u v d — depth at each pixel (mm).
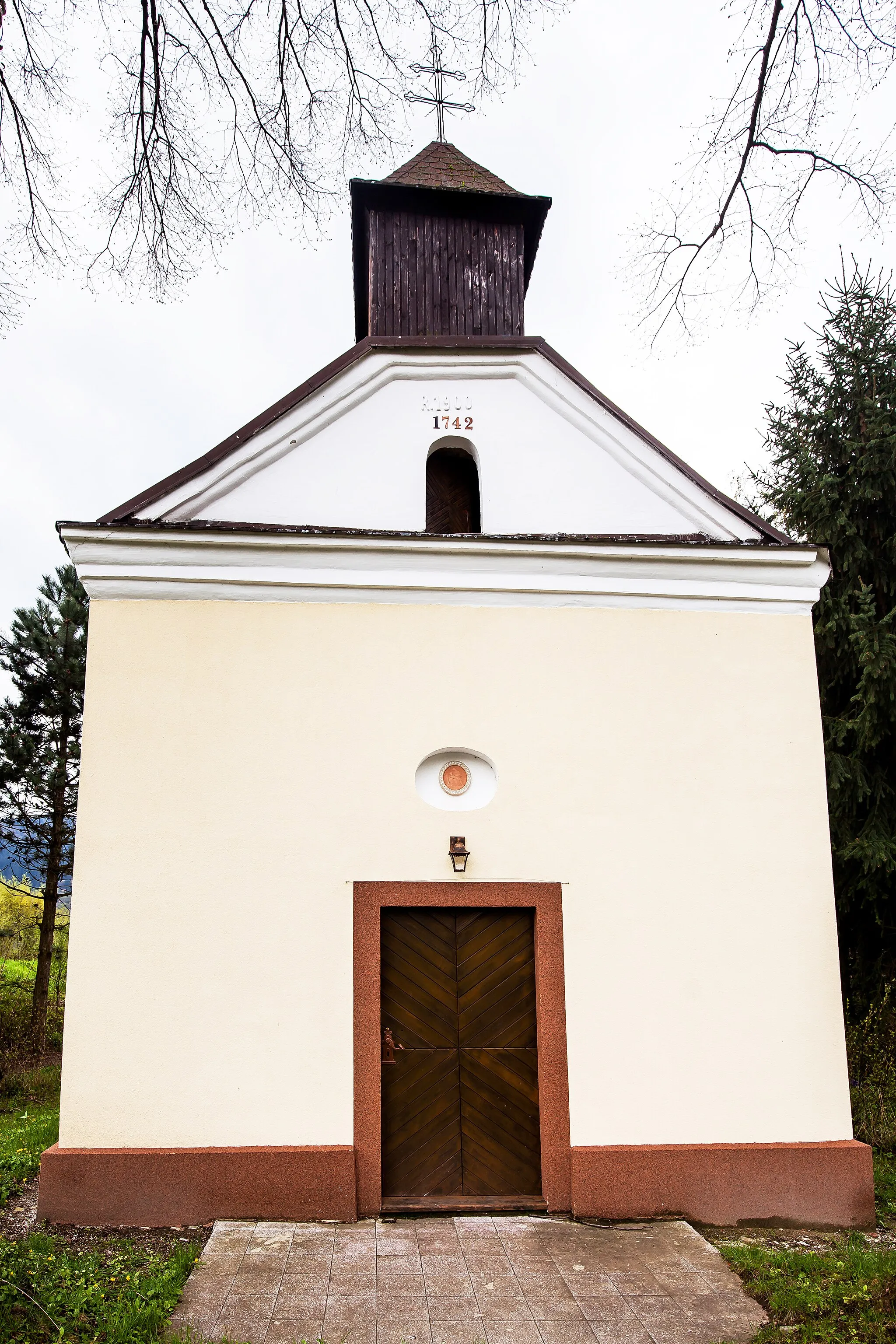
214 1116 6137
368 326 10070
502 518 7535
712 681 7160
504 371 7715
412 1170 6355
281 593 6859
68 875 14391
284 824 6539
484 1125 6477
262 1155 6074
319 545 6840
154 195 5266
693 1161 6383
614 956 6660
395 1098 6426
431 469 8016
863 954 10711
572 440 7707
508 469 7613
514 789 6789
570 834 6781
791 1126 6574
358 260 10289
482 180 9328
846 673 10773
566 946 6629
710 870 6867
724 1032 6652
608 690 7035
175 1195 5973
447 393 7680
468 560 7027
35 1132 8734
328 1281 5211
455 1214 6242
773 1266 5555
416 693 6836
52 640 13922
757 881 6895
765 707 7172
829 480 10547
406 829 6633
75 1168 5941
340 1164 6117
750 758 7078
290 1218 6035
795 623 7352
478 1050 6559
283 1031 6277
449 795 6840
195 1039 6207
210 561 6805
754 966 6770
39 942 15664
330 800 6609
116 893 6328
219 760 6578
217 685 6676
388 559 6949
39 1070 12578
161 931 6312
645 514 7621
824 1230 6332
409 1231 5941
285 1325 4719
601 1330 4781
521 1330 4770
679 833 6895
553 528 7547
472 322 9047
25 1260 4941
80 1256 5324
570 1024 6535
